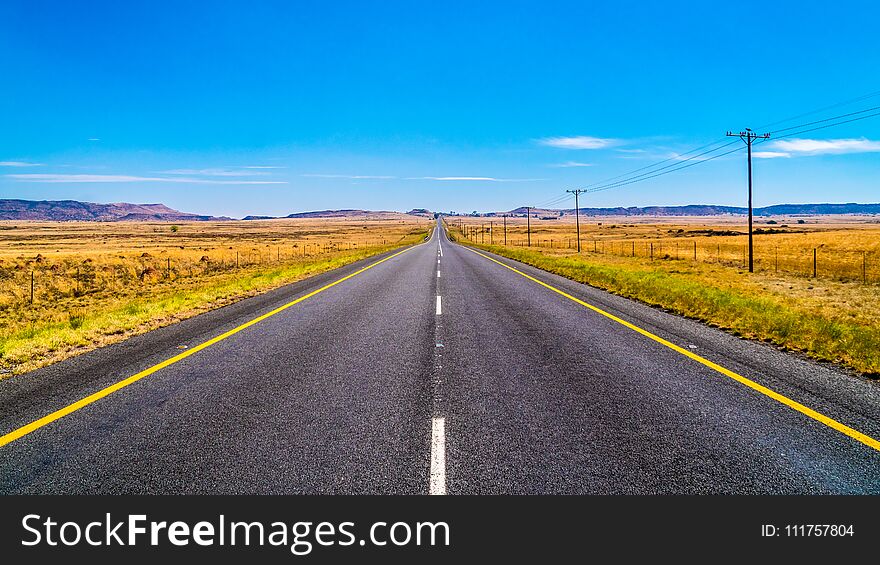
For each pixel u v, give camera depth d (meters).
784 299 17.59
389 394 6.00
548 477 4.02
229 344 8.74
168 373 6.91
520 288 17.31
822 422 5.07
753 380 6.52
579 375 6.80
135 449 4.51
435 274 23.14
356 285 18.39
